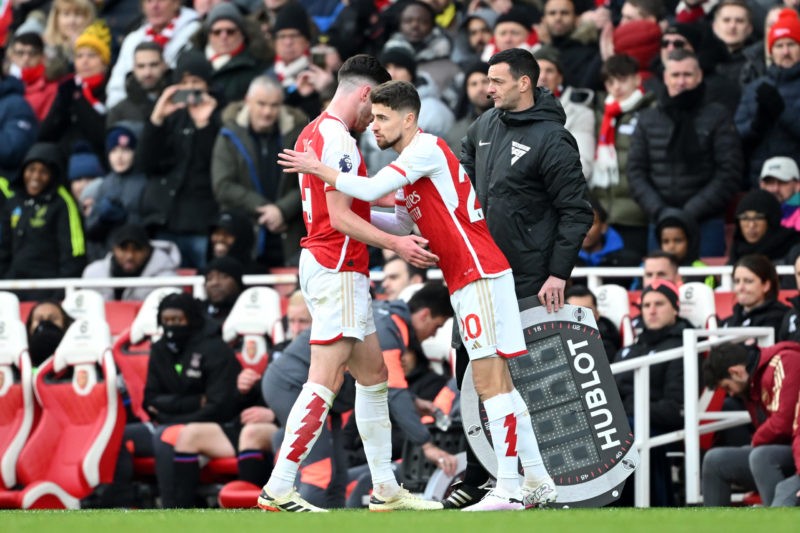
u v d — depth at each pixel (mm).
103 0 59031
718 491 30969
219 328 36812
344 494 31094
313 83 45312
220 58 47188
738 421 31938
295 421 22375
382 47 48000
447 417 31078
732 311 35719
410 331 31234
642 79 41938
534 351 24203
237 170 43250
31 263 44781
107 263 44250
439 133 41719
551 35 43656
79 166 47875
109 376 36375
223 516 19438
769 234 37688
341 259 22344
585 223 23500
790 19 40219
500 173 23781
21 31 57375
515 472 22531
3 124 49281
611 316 35531
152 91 48312
